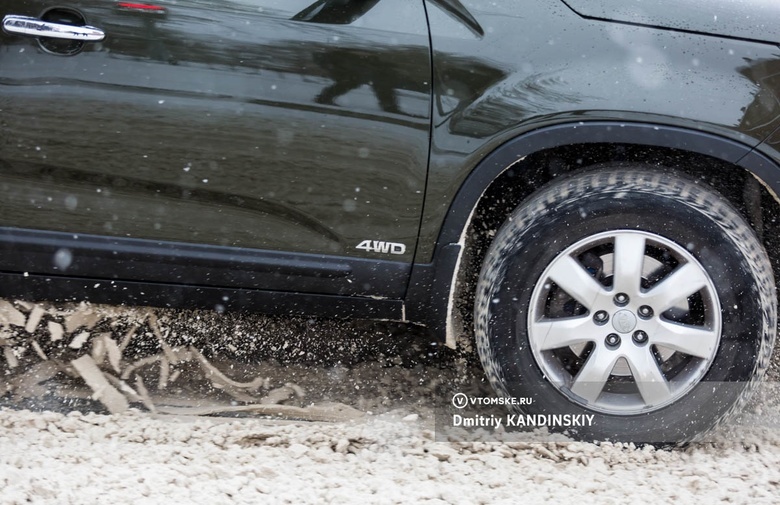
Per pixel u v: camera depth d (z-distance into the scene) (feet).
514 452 28.84
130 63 27.12
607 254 28.58
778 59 27.17
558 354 29.40
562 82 27.02
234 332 33.60
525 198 29.22
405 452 28.86
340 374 33.14
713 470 28.30
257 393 32.01
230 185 27.84
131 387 31.60
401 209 27.99
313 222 28.22
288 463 27.71
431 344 34.35
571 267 28.09
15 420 28.84
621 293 28.17
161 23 27.07
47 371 31.65
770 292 28.32
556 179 28.63
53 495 24.71
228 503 25.04
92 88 27.17
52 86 27.12
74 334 32.40
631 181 27.94
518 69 27.07
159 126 27.40
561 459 28.66
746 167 27.45
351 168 27.66
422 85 27.22
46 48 27.04
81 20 27.02
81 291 28.96
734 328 28.14
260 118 27.35
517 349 28.53
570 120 27.12
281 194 27.91
